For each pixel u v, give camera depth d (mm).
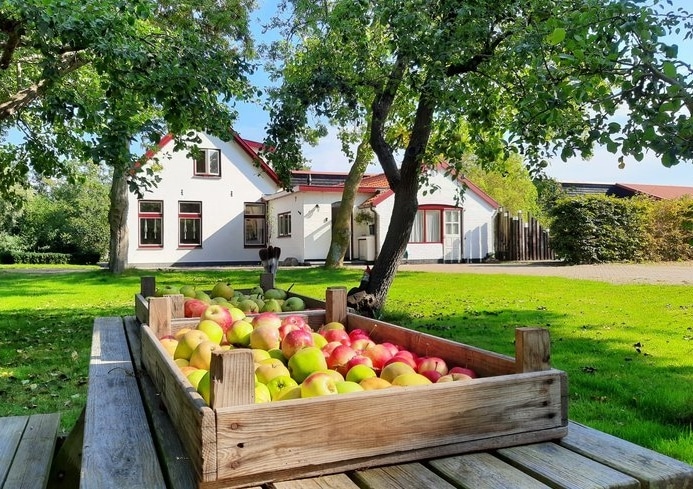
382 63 6559
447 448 1201
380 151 6758
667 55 2834
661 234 17688
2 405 3859
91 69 8344
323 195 20609
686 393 3629
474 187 21297
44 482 1916
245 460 1033
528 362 1347
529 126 4289
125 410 1600
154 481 1117
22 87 8281
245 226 22281
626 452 1237
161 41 5848
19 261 26062
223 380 1055
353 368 1600
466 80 5629
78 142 7461
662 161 2734
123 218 15695
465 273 14305
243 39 10836
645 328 6148
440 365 1648
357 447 1122
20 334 6520
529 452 1237
